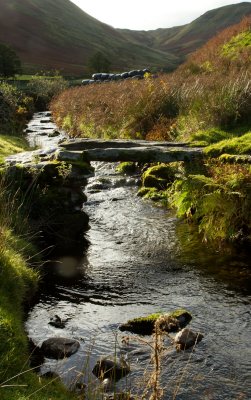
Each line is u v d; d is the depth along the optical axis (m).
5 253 6.63
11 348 4.62
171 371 4.91
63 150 10.52
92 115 19.98
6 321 5.00
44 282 7.18
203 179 8.52
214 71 22.73
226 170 8.84
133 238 9.05
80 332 5.75
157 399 3.56
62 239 8.99
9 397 3.88
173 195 10.95
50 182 9.49
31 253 7.80
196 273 7.39
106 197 11.89
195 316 6.05
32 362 5.05
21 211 8.90
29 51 99.31
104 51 121.06
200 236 8.94
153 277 7.33
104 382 4.67
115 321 6.02
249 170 8.58
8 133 20.33
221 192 8.51
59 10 141.12
